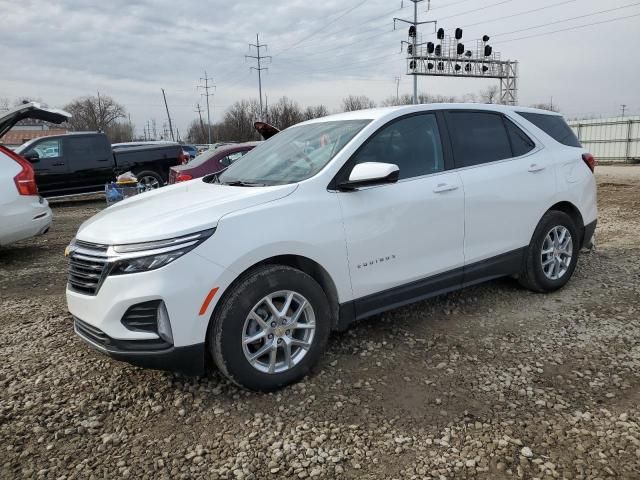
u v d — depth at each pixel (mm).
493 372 3424
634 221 8617
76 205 14492
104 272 2977
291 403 3127
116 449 2752
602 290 4938
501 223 4340
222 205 3160
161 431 2898
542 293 4879
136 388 3367
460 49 38812
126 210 3484
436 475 2465
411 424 2877
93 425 2969
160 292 2865
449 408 3018
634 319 4211
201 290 2930
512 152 4555
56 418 3047
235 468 2562
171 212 3178
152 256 2889
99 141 13617
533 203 4543
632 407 2961
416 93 39281
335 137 3838
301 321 3355
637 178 17062
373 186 3545
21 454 2723
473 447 2658
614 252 6367
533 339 3912
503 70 41812
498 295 4875
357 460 2596
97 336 3102
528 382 3283
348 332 4121
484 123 4453
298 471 2523
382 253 3637
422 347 3830
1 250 8016
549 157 4762
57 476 2549
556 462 2518
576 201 4930
